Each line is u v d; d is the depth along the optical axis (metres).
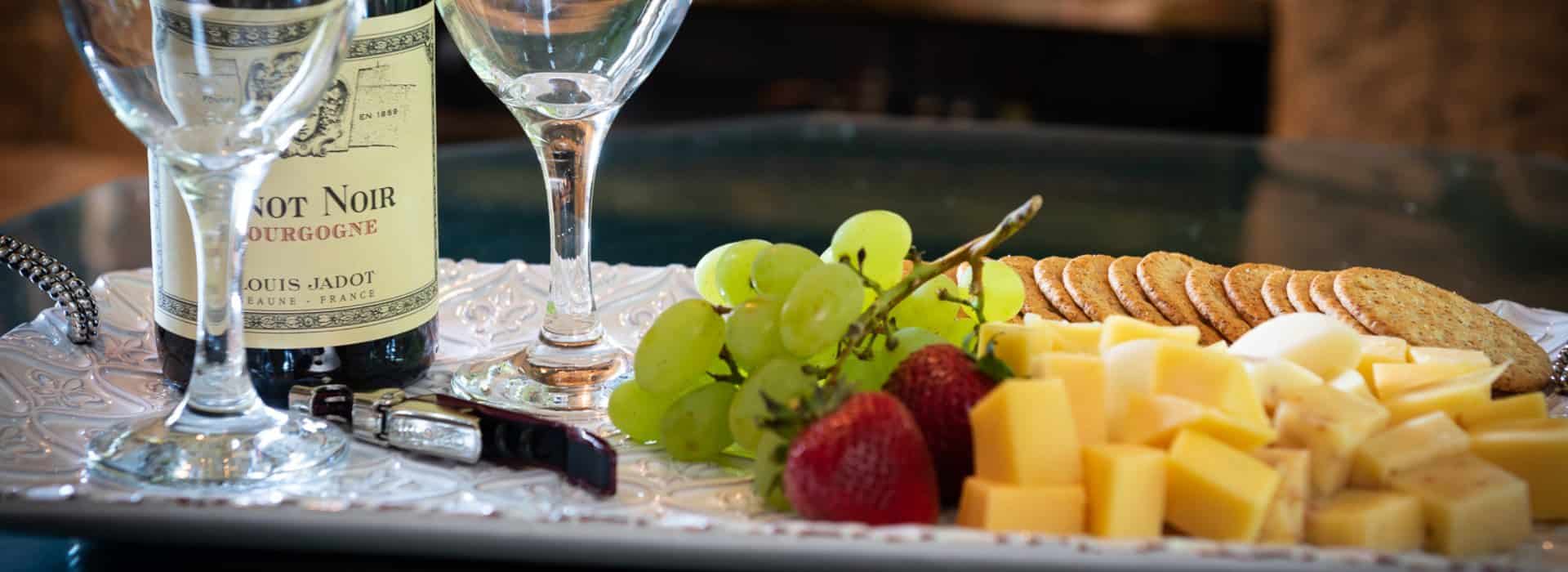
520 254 0.96
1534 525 0.69
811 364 0.73
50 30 2.52
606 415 0.76
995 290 0.77
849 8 2.34
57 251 0.96
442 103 2.45
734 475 0.72
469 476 0.71
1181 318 0.81
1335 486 0.67
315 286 0.74
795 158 1.27
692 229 1.02
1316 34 2.26
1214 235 1.03
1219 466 0.66
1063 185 1.16
